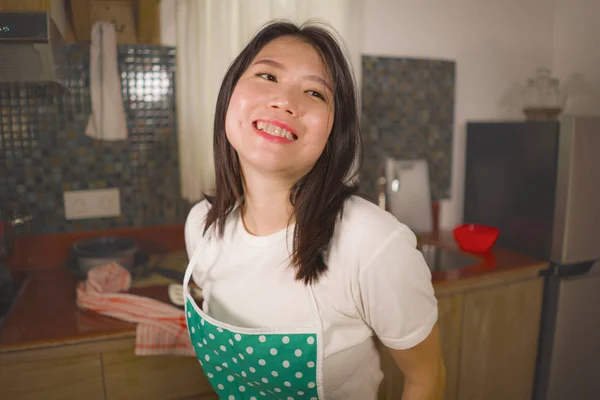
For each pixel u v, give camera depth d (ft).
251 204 2.75
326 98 2.44
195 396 4.73
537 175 6.57
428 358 2.63
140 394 4.52
